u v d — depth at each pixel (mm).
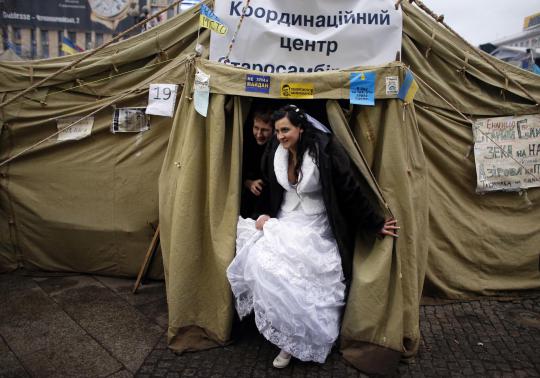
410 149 2818
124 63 3771
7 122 3932
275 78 2754
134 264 3979
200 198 2910
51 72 3840
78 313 3346
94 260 4043
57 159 3971
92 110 3857
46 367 2656
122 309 3420
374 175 2826
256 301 2535
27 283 3908
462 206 3703
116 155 3912
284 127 2533
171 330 2869
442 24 3299
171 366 2684
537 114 3670
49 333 3045
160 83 3619
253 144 3279
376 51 3156
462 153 3660
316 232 2639
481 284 3686
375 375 2609
